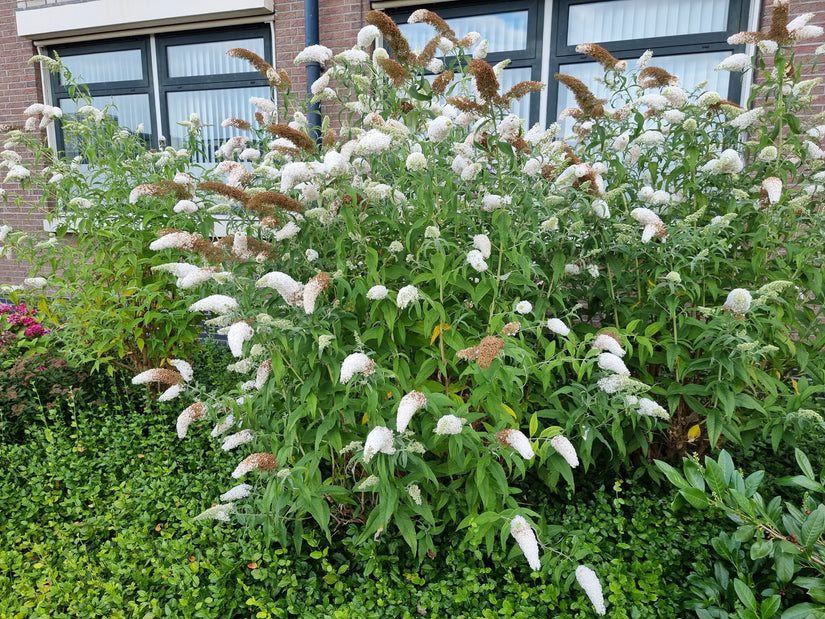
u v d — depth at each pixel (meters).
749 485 1.80
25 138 3.64
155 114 6.88
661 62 5.10
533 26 5.30
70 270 3.56
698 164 2.71
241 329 1.74
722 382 2.27
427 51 2.62
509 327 1.94
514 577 2.06
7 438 3.45
